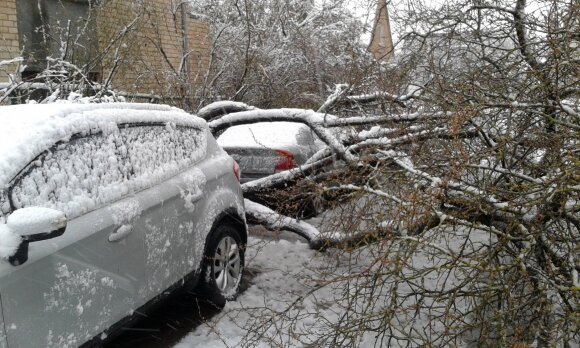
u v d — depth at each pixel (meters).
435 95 4.30
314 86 10.98
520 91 3.84
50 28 8.99
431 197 3.24
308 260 5.54
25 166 2.73
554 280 2.93
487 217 3.54
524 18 4.93
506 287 2.83
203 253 4.20
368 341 3.80
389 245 3.22
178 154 4.19
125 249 3.23
